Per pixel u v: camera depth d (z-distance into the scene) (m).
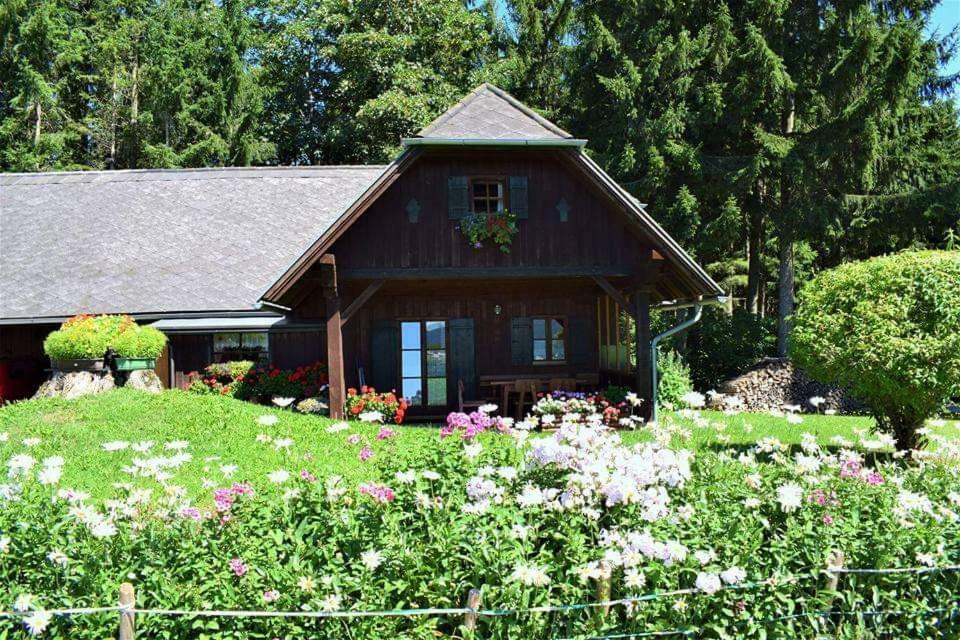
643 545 4.90
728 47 26.64
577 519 5.46
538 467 6.07
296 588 5.04
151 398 14.05
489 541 5.30
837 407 22.98
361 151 32.28
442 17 33.22
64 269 20.08
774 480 6.50
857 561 5.64
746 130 27.17
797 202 25.72
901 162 26.59
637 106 27.45
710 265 31.27
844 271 12.70
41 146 33.31
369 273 15.52
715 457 7.10
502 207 16.03
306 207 22.77
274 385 17.70
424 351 19.45
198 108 35.62
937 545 5.76
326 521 5.59
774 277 33.47
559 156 15.70
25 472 6.29
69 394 15.14
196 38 37.09
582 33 32.62
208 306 18.92
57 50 34.91
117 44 34.75
